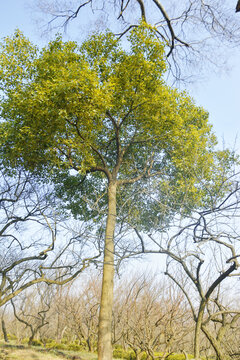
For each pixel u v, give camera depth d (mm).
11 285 9227
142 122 11281
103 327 8836
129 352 11227
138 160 11484
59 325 14961
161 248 5820
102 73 10703
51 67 10023
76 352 11516
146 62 10414
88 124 9625
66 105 9273
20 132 10094
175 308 9055
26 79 11000
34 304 15094
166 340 9305
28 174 10430
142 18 11375
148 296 10328
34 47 11461
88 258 9312
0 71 10688
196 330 5215
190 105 12523
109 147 12289
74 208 11672
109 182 10617
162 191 7504
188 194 9023
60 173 11883
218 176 6383
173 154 10625
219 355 5160
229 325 5434
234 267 4875
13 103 10203
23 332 14195
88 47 11305
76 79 9039
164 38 12047
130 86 10656
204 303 5246
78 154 10305
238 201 5254
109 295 9125
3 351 9633
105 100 9352
